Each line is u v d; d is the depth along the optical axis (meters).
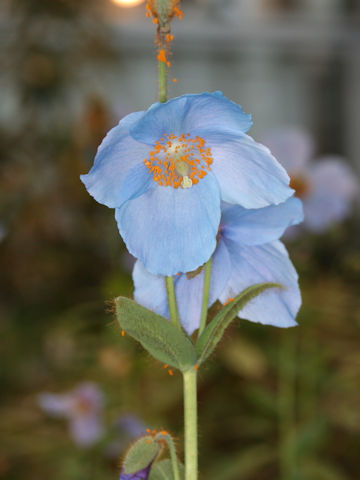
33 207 1.81
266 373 1.50
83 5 1.95
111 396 1.30
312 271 1.26
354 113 2.93
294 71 2.97
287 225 0.47
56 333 1.46
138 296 0.47
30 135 1.93
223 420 1.41
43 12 1.92
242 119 0.43
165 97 0.44
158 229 0.45
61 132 1.93
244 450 1.25
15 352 1.67
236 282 0.47
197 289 0.47
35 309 1.83
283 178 0.44
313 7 2.90
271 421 1.31
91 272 1.88
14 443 1.33
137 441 0.47
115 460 1.28
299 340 1.25
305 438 1.11
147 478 0.46
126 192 0.44
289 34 2.89
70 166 1.75
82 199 1.79
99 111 1.39
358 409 1.24
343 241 1.40
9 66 1.94
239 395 1.46
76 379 1.44
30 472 1.29
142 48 2.71
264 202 0.44
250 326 1.38
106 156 0.44
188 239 0.45
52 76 1.92
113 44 2.18
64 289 1.87
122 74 2.43
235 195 0.45
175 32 2.80
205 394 1.48
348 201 1.37
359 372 1.24
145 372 1.25
